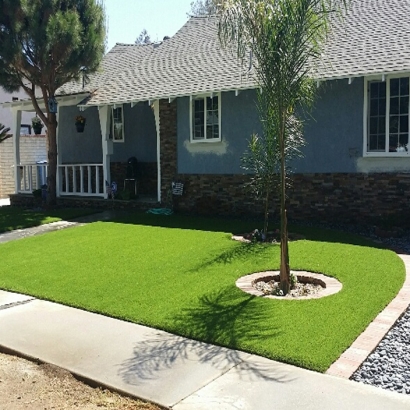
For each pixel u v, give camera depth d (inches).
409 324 223.6
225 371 181.9
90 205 636.1
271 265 320.5
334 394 163.6
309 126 479.8
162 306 253.0
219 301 256.8
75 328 231.5
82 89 666.2
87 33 587.2
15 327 235.0
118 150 725.3
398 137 442.6
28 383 183.2
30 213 604.7
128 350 204.2
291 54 254.1
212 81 532.7
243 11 254.7
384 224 428.8
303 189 490.0
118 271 321.1
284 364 186.1
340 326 216.4
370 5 561.3
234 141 528.7
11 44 547.8
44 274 323.6
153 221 509.7
